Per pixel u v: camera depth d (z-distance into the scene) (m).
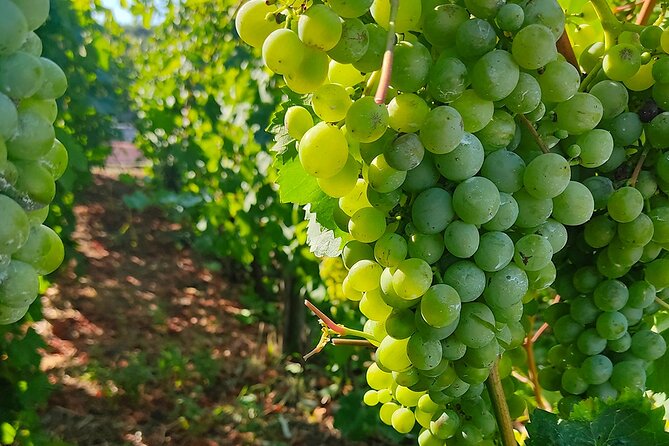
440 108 0.19
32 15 0.16
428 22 0.21
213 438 1.07
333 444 1.07
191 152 1.40
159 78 1.51
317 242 0.30
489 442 0.26
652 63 0.24
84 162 0.94
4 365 0.68
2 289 0.16
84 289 1.57
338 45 0.20
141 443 1.02
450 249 0.21
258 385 1.23
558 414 0.29
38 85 0.16
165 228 2.11
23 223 0.16
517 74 0.20
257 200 1.16
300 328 1.32
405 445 0.99
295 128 0.22
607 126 0.25
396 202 0.21
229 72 1.23
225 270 1.81
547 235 0.22
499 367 0.29
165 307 1.57
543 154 0.21
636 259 0.25
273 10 0.21
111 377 1.17
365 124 0.18
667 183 0.24
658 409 0.25
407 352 0.22
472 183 0.20
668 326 0.32
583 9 0.29
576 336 0.28
